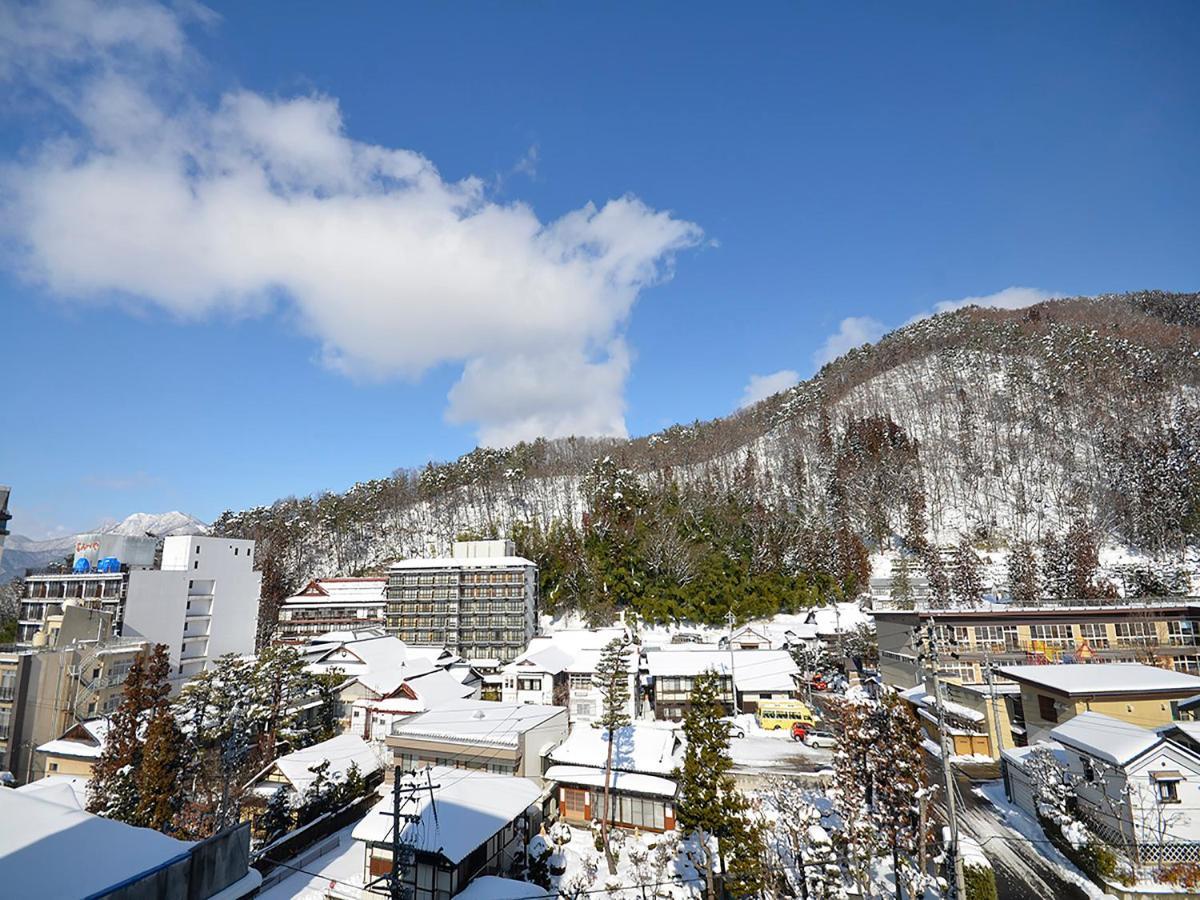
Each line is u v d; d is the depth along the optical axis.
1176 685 30.38
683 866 26.23
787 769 35.62
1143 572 63.47
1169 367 121.62
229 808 29.83
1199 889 19.52
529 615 75.50
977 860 19.94
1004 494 101.25
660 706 50.75
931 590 68.19
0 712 43.41
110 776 28.83
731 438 149.12
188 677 62.28
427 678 51.72
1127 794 20.83
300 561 106.81
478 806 26.42
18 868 8.84
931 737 39.03
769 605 73.56
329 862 27.27
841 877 21.67
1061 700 31.53
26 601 63.97
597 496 95.00
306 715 48.69
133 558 67.38
